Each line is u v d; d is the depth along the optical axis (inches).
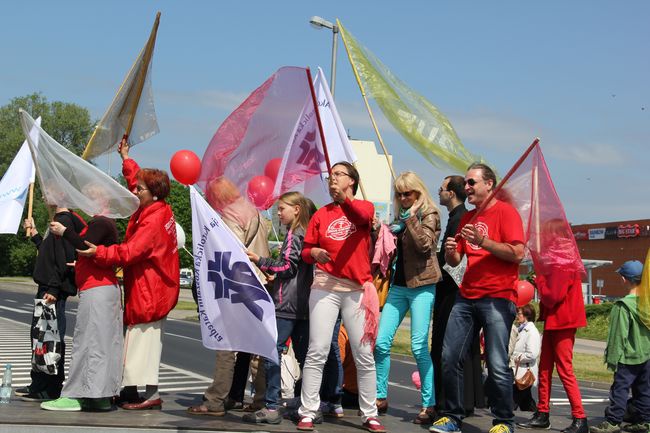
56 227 219.6
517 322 343.3
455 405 233.8
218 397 235.8
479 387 271.3
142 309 230.8
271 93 257.6
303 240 233.8
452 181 265.3
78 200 229.8
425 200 254.5
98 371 223.8
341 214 223.6
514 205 245.9
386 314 263.3
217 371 235.9
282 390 288.4
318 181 274.8
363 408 225.9
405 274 254.1
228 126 256.8
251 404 255.6
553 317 269.1
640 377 292.5
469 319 232.2
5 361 535.8
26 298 1601.9
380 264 231.8
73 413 221.6
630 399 312.0
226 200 250.5
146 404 237.9
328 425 231.6
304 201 239.5
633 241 2842.0
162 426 206.2
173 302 236.7
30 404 246.8
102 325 224.7
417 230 244.7
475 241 219.5
